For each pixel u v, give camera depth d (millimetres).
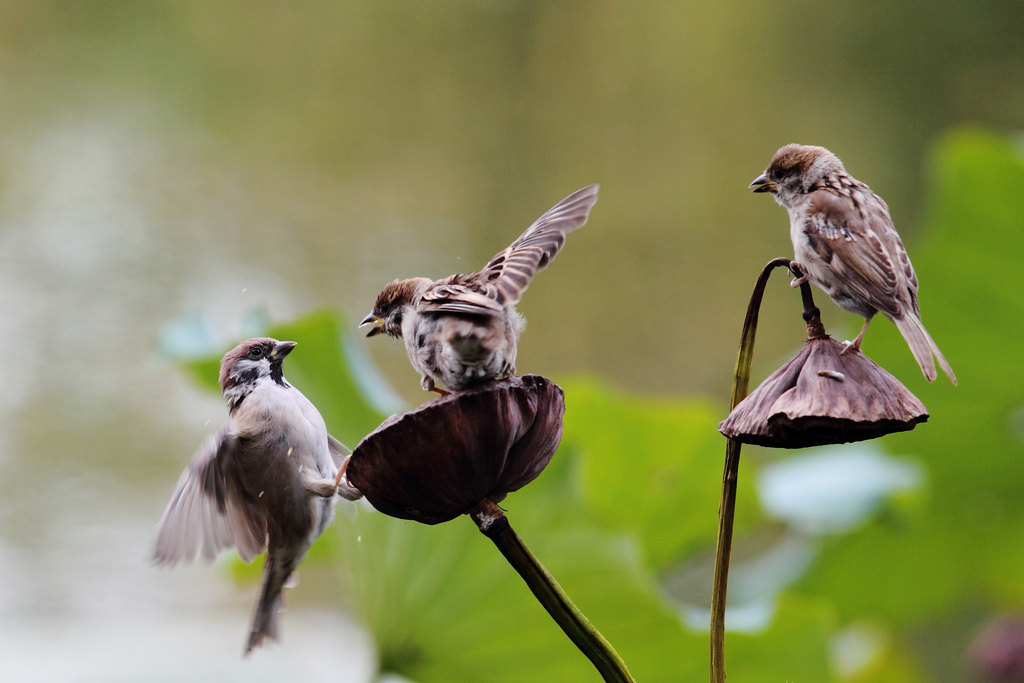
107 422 15727
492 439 3293
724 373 19156
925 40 22781
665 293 20391
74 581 12922
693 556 9766
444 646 6383
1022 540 10016
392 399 7434
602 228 21516
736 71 23656
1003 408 9438
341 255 19578
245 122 22078
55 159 19922
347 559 6504
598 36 24047
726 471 3539
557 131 23094
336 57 22922
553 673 6430
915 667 10445
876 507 9188
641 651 6762
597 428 8953
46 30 22234
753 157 22422
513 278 3705
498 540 3363
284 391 5375
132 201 19578
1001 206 8789
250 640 5398
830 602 10164
